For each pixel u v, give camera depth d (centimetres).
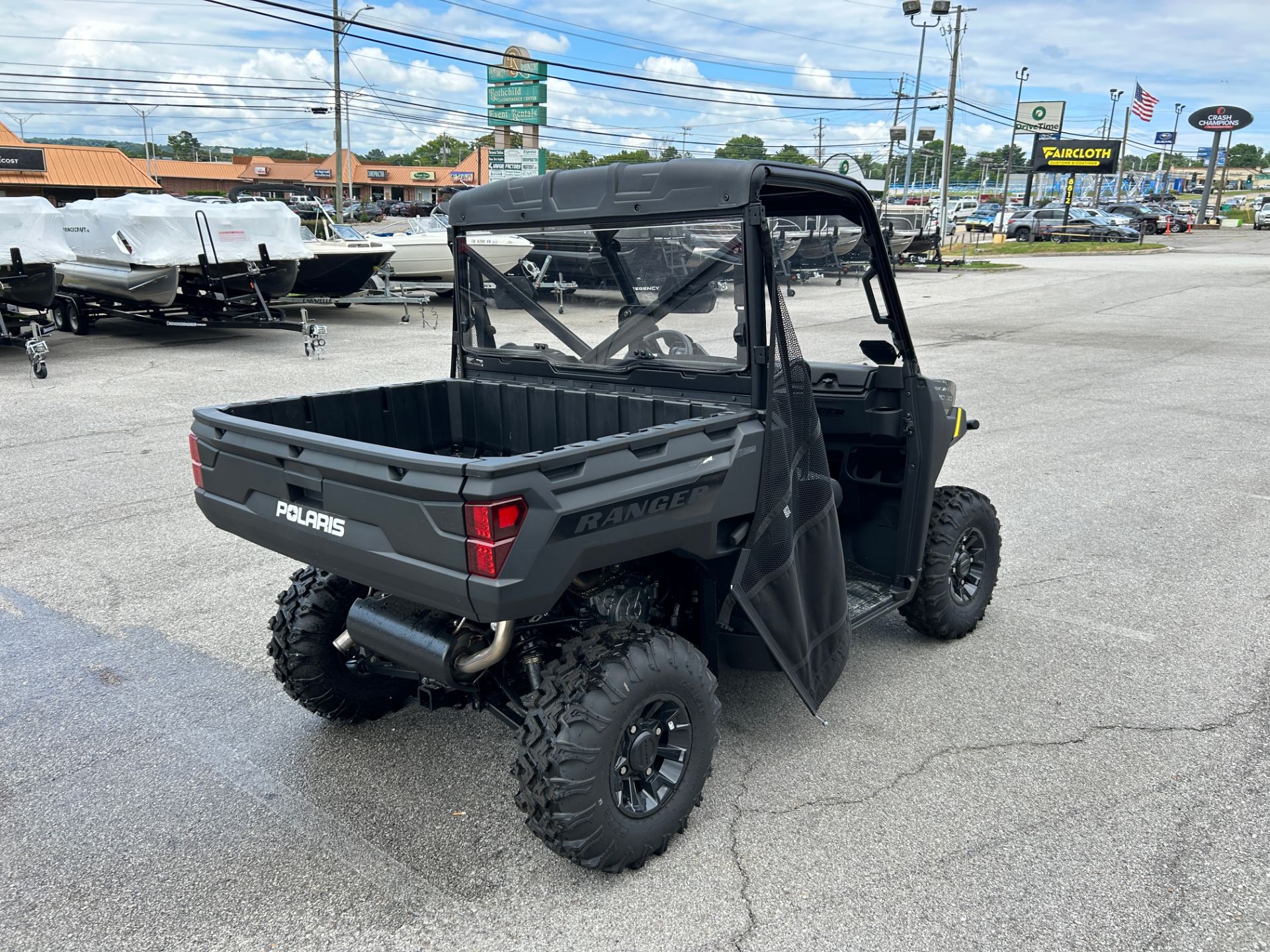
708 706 275
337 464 246
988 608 458
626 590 292
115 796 307
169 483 663
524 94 4916
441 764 326
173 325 1341
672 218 290
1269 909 250
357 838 285
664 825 268
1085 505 617
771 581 286
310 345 1228
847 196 309
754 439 279
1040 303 1889
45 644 419
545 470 227
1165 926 243
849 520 397
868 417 361
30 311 1545
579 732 244
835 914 249
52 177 4716
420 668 267
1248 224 6022
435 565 232
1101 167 5072
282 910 254
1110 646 414
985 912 249
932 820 290
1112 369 1145
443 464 222
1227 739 337
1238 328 1502
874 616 360
